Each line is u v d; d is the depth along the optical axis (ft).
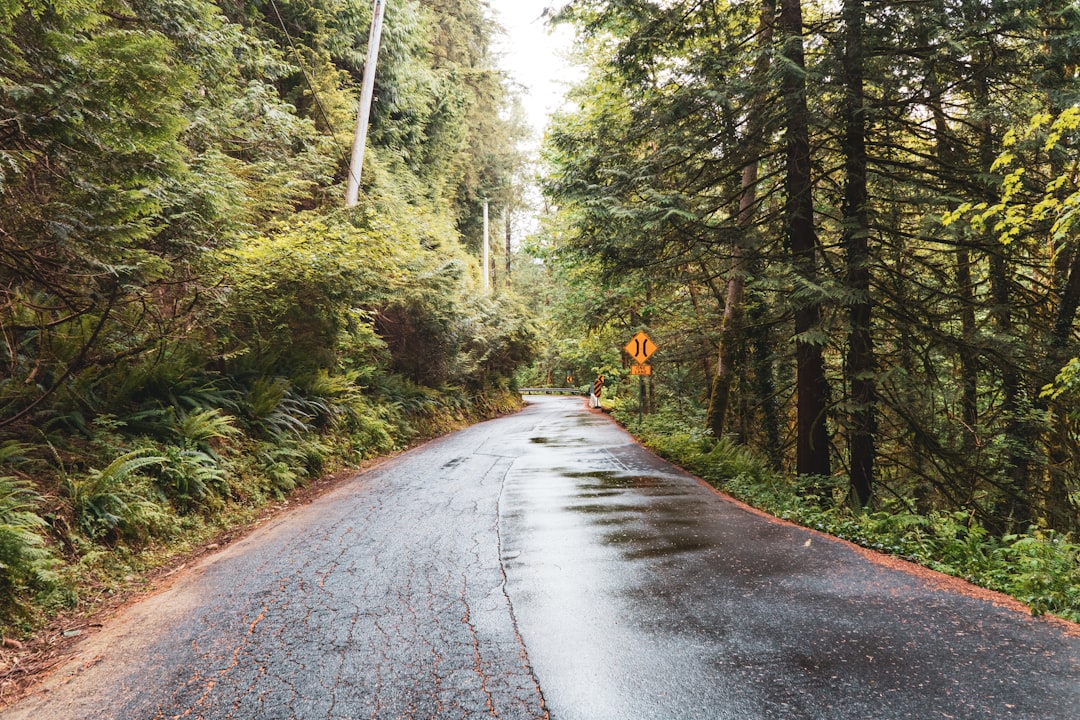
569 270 58.39
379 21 54.24
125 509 19.35
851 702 9.21
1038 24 25.09
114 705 10.01
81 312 19.54
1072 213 19.56
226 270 29.09
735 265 35.17
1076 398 28.30
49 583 14.99
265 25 56.54
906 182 29.89
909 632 11.80
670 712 9.11
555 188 36.14
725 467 33.55
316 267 34.19
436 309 65.00
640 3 33.24
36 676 11.47
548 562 17.15
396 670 10.80
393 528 21.71
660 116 33.35
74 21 14.46
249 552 19.56
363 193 60.39
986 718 8.65
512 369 117.91
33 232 15.25
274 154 43.86
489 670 10.69
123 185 16.47
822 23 30.01
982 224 24.20
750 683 9.91
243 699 9.95
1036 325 30.17
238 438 30.37
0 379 21.18
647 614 13.08
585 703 9.47
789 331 36.73
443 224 96.73
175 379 28.02
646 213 32.63
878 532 21.27
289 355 39.70
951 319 30.99
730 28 37.17
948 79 29.81
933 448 30.63
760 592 14.32
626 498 26.58
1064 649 10.88
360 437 42.98
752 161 34.86
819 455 33.42
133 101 14.43
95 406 23.91
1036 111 28.17
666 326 67.36
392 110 80.94
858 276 30.04
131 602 15.66
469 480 31.89
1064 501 34.17
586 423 73.36
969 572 16.46
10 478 17.33
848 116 30.12
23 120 13.12
